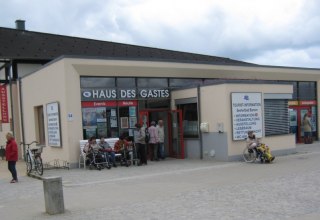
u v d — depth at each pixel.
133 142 17.86
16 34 27.33
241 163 15.95
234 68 22.36
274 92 18.62
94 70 17.45
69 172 15.30
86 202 9.46
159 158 18.92
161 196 9.70
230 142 16.94
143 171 14.73
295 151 19.41
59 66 17.23
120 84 18.42
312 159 16.30
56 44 27.03
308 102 26.52
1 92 23.89
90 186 11.78
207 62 21.19
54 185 8.44
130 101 18.67
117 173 14.41
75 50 26.83
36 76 20.14
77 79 17.08
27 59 24.23
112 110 18.12
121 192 10.52
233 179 11.84
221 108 17.12
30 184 13.02
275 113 18.89
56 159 18.05
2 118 23.94
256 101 17.83
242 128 17.28
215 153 17.48
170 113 19.91
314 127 26.91
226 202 8.67
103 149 16.16
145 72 18.98
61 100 17.22
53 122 18.06
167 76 19.75
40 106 20.19
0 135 27.45
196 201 8.92
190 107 18.97
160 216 7.71
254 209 7.92
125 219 7.64
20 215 8.58
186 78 20.56
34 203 9.77
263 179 11.53
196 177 12.62
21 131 22.91
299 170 13.06
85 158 16.16
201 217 7.48
